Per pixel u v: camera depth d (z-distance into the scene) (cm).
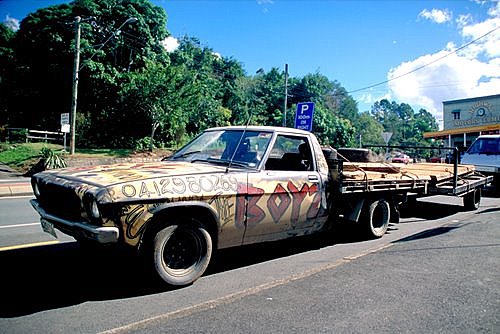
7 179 1647
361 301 339
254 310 318
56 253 487
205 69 5247
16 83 3325
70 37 3162
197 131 3700
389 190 592
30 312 316
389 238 610
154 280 366
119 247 337
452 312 319
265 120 5200
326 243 575
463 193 788
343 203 545
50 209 385
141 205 334
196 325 290
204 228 383
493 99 3816
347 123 5778
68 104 3334
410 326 293
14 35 3762
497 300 346
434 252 507
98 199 318
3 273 411
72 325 292
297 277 404
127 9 3481
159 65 3100
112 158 2275
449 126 4156
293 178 461
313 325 291
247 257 493
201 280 402
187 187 363
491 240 580
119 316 310
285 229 462
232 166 434
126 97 2947
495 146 1259
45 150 1920
